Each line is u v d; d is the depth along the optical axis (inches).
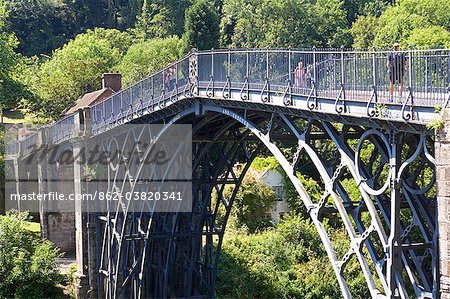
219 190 1571.1
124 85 3235.7
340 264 828.6
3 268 1795.0
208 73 1186.6
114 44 4434.1
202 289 1571.1
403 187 746.2
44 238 2142.0
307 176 2554.1
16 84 3344.0
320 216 892.6
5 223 1867.6
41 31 5064.0
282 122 1017.5
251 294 1875.0
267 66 1008.9
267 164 2486.5
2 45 3363.7
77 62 3521.2
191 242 1569.9
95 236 1840.6
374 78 775.1
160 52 3570.4
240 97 1069.1
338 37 3412.9
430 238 741.3
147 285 1637.6
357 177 798.5
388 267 731.4
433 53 700.0
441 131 620.1
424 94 708.7
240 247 2046.0
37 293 1782.7
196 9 3174.2
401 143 743.1
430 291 732.7
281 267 1980.8
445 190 614.5
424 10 3125.0
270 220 2368.4
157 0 4945.9
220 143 1519.4
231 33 4030.5
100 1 5383.9
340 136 862.5
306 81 917.8
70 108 3088.1
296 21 3420.3
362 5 4301.2
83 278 1846.7
